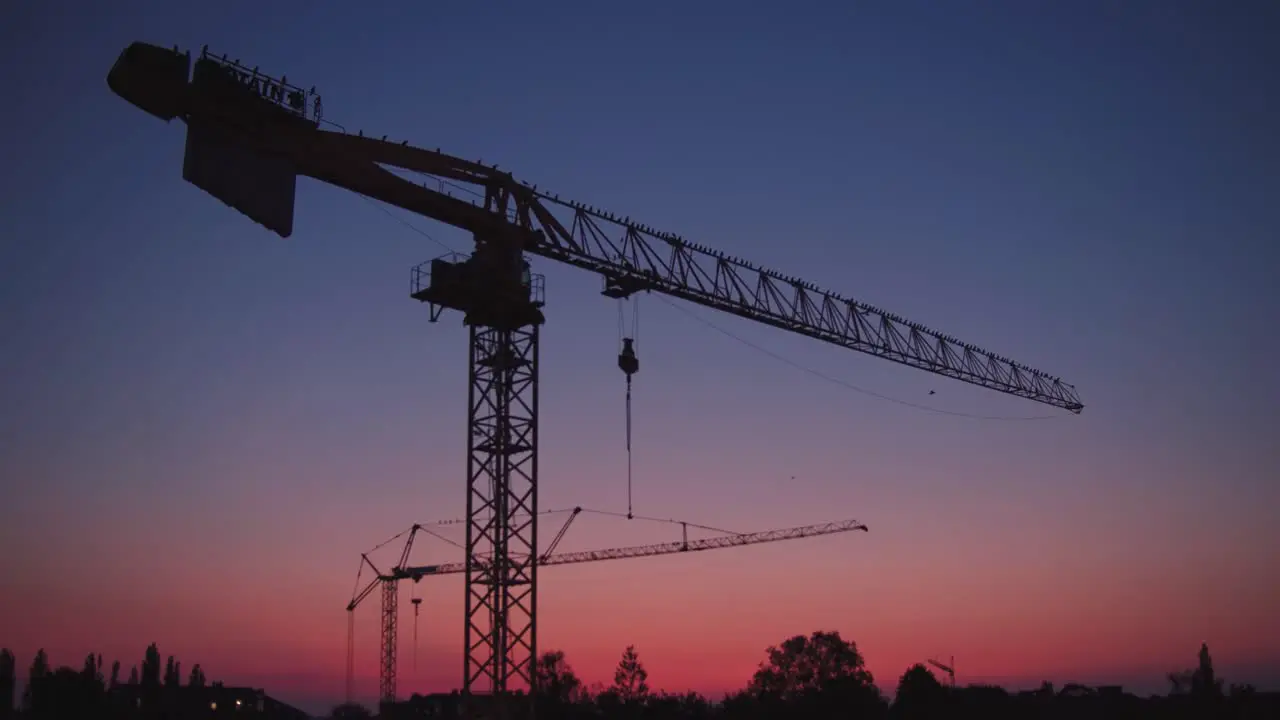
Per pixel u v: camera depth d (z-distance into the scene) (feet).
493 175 242.17
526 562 236.22
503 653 231.91
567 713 417.90
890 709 447.01
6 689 462.60
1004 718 462.19
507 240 241.35
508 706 230.89
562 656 575.79
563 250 254.27
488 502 237.86
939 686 439.22
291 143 195.72
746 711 469.16
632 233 271.28
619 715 481.46
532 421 240.94
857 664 510.99
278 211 192.54
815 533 463.42
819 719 448.24
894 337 353.92
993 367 394.93
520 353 244.22
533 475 238.89
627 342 274.98
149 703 503.20
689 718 490.08
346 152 207.41
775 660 523.29
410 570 517.96
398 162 219.82
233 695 539.29
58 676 469.16
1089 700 501.56
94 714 465.47
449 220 235.40
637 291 275.18
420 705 492.13
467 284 231.30
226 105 185.06
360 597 526.57
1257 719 465.06
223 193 185.57
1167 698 512.22
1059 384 419.33
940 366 371.56
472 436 239.71
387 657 531.91
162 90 178.60
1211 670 539.70
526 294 240.53
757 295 304.30
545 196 253.24
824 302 328.49
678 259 282.15
